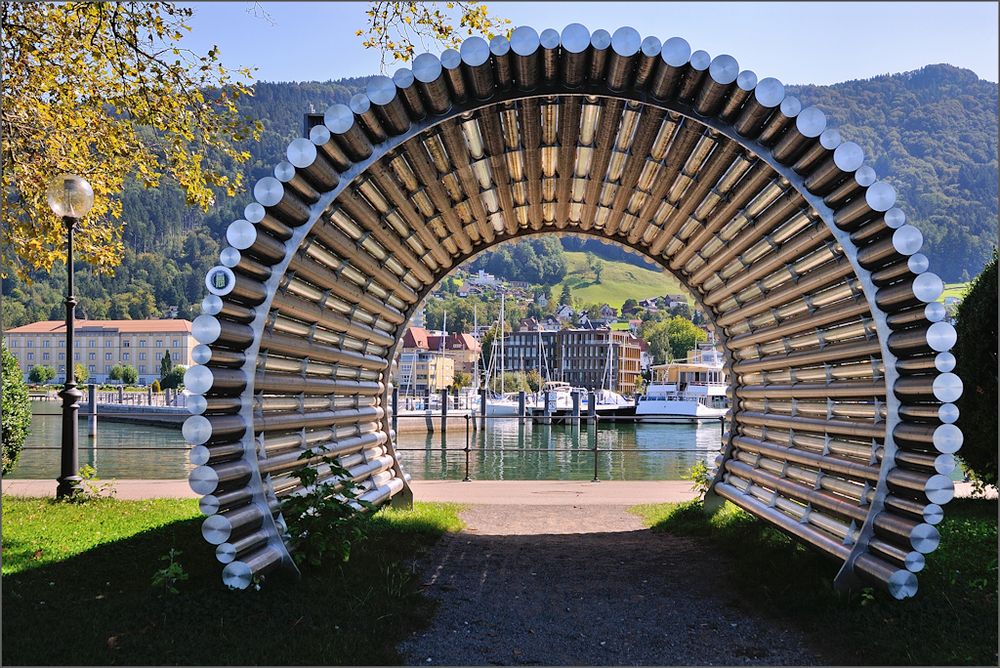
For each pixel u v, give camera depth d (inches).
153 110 397.1
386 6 418.3
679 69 198.5
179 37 393.7
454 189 279.7
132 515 293.1
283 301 207.5
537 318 7308.1
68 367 334.3
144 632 158.2
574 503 374.6
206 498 176.6
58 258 434.9
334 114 195.0
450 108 218.4
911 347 181.6
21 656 142.7
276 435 223.5
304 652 153.4
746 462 308.7
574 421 2080.5
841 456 222.1
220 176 425.4
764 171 215.3
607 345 5088.6
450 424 2025.1
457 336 5280.5
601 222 339.6
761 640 176.6
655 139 241.4
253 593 180.9
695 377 3464.6
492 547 274.4
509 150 256.8
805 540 228.5
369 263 264.1
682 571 240.8
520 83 214.8
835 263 205.6
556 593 215.5
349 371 293.9
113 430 1669.5
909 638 165.3
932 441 174.1
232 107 416.5
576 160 267.9
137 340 4633.4
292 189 193.6
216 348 183.5
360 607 183.6
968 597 189.6
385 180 234.4
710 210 261.7
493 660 163.0
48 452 973.2
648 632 182.5
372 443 319.0
